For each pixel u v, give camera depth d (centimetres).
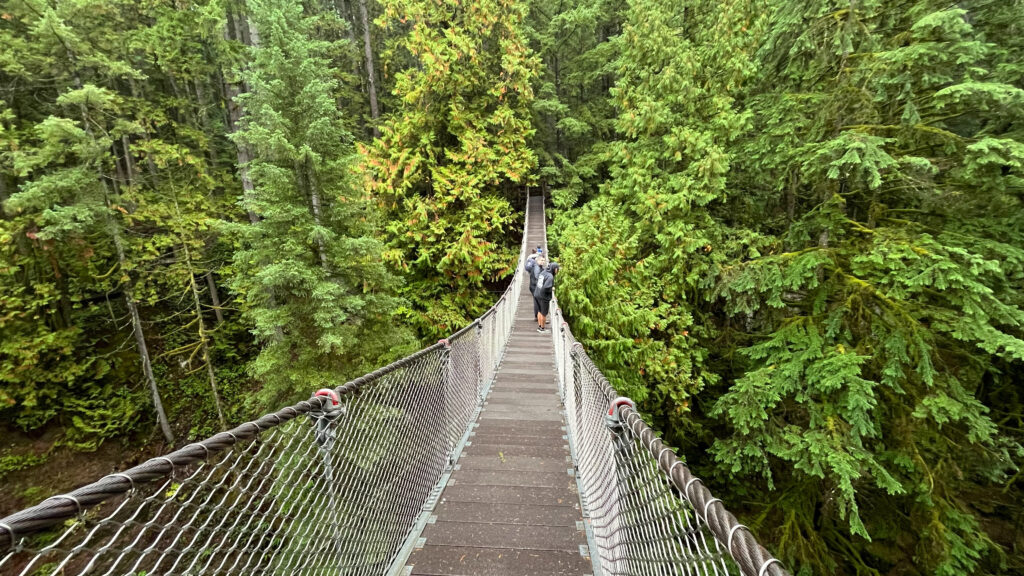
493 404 591
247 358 1433
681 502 130
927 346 624
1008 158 591
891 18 718
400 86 1673
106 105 988
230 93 1157
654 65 1247
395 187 1594
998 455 671
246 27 1426
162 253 1233
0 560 78
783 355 742
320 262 880
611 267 955
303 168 820
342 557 209
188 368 1329
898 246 633
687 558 123
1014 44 683
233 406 1286
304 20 828
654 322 991
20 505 980
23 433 1075
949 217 726
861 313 696
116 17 1064
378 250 865
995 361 845
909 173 693
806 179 740
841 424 656
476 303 1675
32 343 1043
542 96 2073
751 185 1206
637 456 185
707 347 1145
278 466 167
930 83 633
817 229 830
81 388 1177
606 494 251
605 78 2395
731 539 94
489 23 1706
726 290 864
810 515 764
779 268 782
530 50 1814
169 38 1094
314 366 836
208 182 1240
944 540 652
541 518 332
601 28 2402
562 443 470
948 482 711
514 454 444
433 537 309
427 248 1566
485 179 1681
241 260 796
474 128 1753
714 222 1130
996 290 657
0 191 1112
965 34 655
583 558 289
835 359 647
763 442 748
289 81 801
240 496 145
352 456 222
